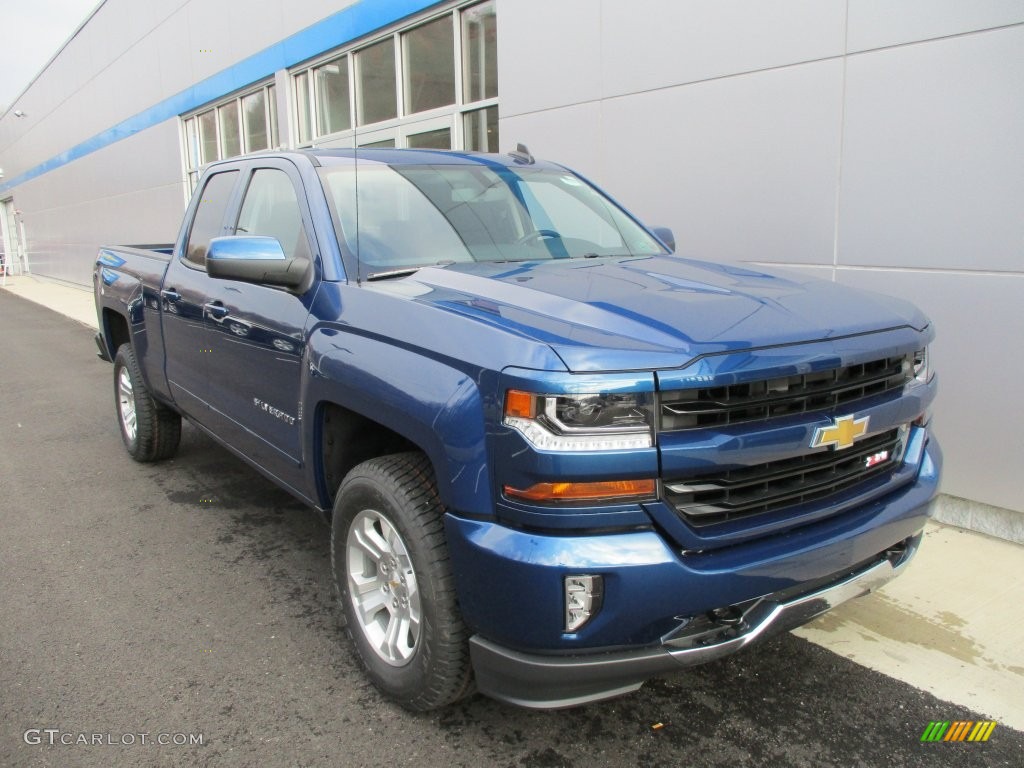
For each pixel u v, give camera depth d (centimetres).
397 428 250
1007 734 267
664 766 252
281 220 362
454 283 287
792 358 228
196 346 417
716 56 544
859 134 470
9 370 988
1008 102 406
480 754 258
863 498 252
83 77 2042
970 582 373
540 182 406
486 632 230
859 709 280
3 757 255
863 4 460
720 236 557
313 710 280
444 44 851
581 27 642
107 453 598
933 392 282
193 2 1388
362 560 290
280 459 342
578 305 247
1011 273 414
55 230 2545
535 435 210
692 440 214
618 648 219
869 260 474
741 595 222
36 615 349
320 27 1035
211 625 339
